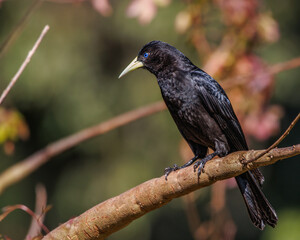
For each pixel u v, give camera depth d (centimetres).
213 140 675
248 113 828
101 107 1602
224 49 819
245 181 599
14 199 1647
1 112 784
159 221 1780
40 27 1580
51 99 1603
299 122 1780
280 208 1809
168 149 1616
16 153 1644
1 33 1562
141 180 1606
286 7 1653
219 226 786
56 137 1627
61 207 1655
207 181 471
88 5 1619
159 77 695
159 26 1555
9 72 1541
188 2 825
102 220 489
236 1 810
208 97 667
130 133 1650
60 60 1590
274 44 1641
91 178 1644
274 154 425
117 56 1650
